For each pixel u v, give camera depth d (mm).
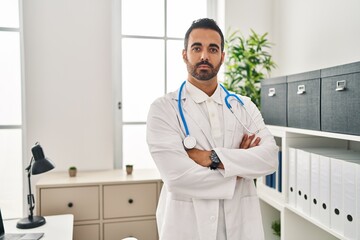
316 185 1429
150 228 2182
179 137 1224
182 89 1320
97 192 2098
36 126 2312
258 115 1380
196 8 2637
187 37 1217
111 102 2438
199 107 1271
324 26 1873
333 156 1372
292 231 1688
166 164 1168
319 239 1703
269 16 2539
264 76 2320
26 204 2312
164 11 2586
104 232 2119
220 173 1160
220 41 1201
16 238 1562
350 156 1373
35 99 2303
